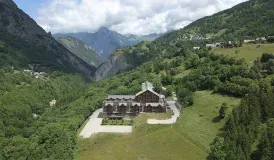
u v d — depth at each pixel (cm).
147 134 16125
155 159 13838
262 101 14400
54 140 15850
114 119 19425
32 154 15775
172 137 15338
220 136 14300
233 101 17462
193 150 13988
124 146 15262
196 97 19638
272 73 19475
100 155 14700
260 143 12350
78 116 19725
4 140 19900
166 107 19700
